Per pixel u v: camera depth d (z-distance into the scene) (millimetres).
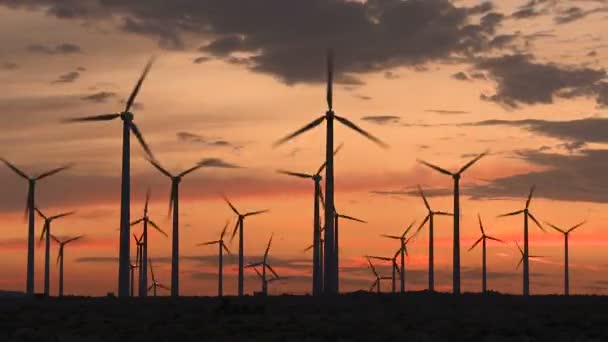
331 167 135250
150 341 83000
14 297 153125
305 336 84438
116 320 99250
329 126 136250
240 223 188125
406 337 83375
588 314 106250
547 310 113250
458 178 159250
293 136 135000
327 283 135500
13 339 83000
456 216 157875
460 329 90250
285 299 133500
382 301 128375
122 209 130000
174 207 157875
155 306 117938
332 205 135250
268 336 84938
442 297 138500
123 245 129500
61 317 103938
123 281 129500
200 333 87500
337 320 96625
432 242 187250
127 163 130750
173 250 156750
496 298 137250
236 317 100562
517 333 88625
